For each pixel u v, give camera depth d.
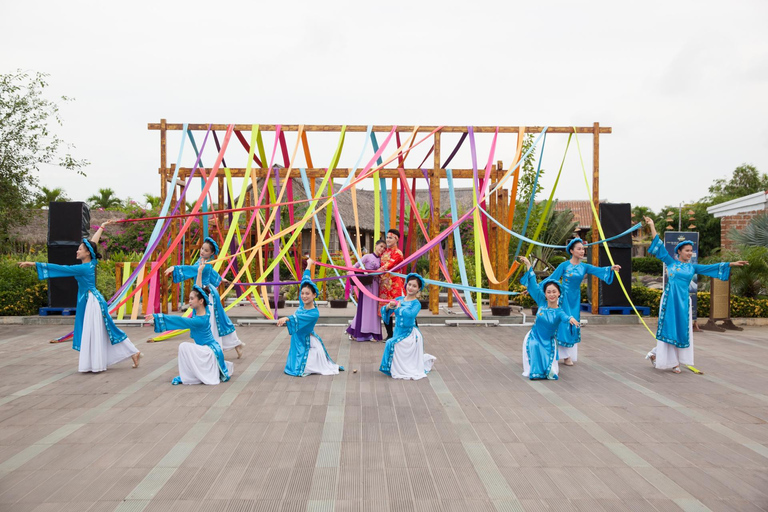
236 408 5.49
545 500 3.50
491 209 12.52
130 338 9.68
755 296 13.45
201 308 6.65
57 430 4.81
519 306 13.66
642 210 41.50
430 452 4.31
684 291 7.14
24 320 11.05
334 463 4.08
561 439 4.64
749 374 7.12
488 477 3.85
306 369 6.95
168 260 11.54
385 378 6.80
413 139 11.27
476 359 8.00
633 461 4.16
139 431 4.79
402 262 9.68
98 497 3.51
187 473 3.88
